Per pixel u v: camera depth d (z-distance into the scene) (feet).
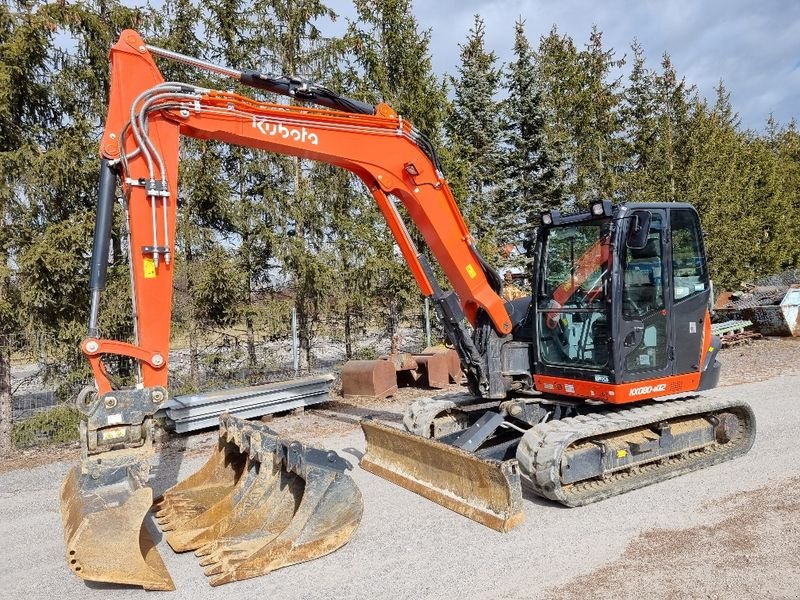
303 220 42.93
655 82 69.15
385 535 15.94
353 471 21.34
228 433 18.78
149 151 14.64
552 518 16.65
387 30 48.03
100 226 14.38
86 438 13.44
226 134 16.21
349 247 44.88
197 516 16.63
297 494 16.12
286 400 31.99
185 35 39.75
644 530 15.56
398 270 45.09
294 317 39.19
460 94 62.08
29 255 29.22
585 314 19.36
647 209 18.94
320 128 17.74
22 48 30.19
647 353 19.25
